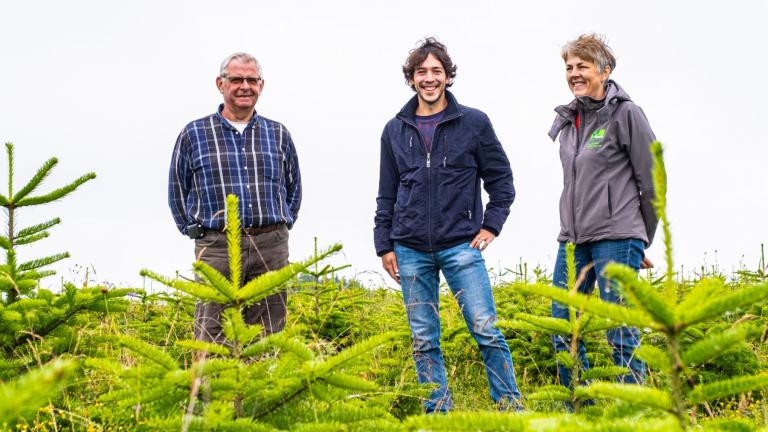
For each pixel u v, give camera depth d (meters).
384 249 4.75
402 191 4.56
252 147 4.71
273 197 4.73
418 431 1.54
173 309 5.95
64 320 3.71
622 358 3.58
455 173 4.40
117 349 3.76
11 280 3.54
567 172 4.30
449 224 4.34
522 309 5.63
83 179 4.31
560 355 2.84
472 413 1.55
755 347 4.79
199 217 4.59
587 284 4.25
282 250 4.75
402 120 4.61
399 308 6.82
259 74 4.73
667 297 1.57
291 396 2.26
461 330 5.39
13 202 4.15
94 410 2.48
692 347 1.55
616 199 4.03
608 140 4.07
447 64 4.59
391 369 4.73
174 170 4.77
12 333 3.61
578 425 1.45
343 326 5.84
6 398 0.90
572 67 4.18
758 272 6.59
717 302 1.47
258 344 2.22
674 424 1.42
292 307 6.07
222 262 4.52
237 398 2.24
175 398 2.16
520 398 3.96
